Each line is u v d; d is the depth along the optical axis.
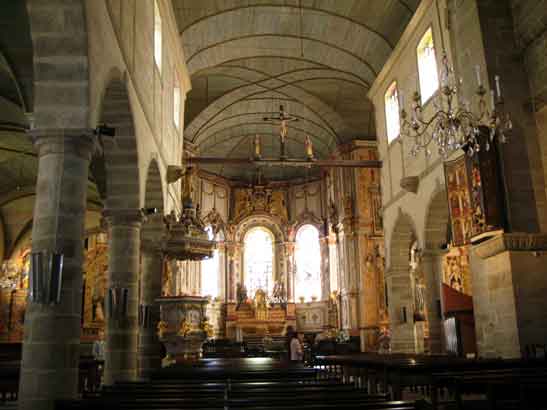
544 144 15.80
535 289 14.46
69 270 9.66
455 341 20.25
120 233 14.83
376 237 35.38
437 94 20.42
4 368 15.23
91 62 10.41
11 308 28.98
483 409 11.50
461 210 17.41
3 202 28.02
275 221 44.38
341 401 6.80
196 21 24.72
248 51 28.48
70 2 9.92
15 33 11.92
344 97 33.78
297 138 41.00
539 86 15.62
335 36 27.06
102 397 8.03
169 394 8.04
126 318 14.37
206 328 19.33
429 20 21.20
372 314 34.28
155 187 19.80
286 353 30.80
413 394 16.28
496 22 16.48
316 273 43.06
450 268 24.72
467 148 15.55
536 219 15.17
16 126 20.69
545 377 9.52
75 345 9.60
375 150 35.97
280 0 24.66
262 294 41.91
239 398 7.29
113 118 14.26
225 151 42.00
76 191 9.98
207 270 41.75
